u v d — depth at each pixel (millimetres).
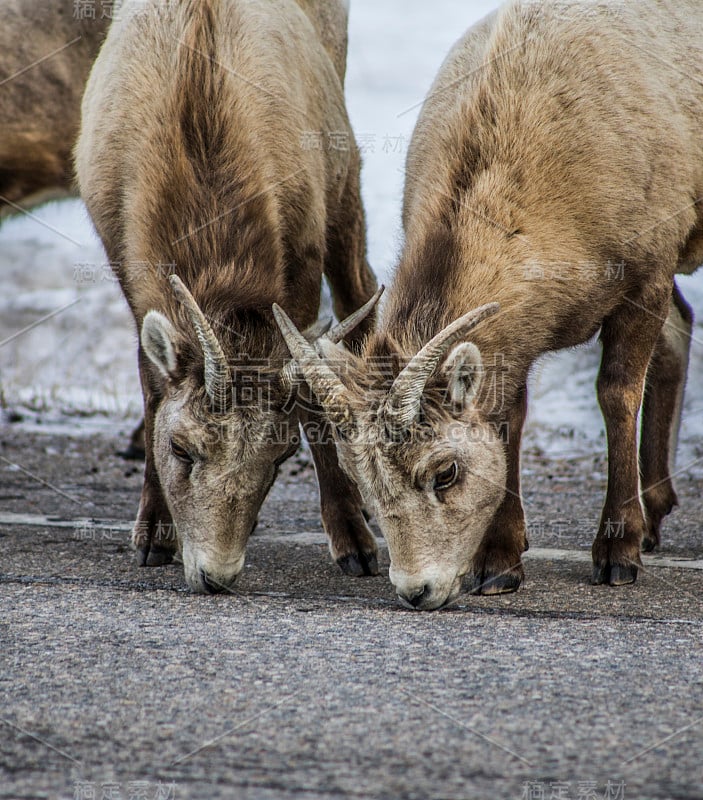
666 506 11531
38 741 5641
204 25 10461
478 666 6805
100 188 10750
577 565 10188
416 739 5629
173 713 6016
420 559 8297
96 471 15766
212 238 9508
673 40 10883
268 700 6203
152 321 8938
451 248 8945
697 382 18672
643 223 9797
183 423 8773
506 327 8977
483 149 9375
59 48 15344
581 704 6102
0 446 17547
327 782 5129
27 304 25984
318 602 8719
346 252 13477
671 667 6777
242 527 8898
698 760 5348
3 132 15531
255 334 9016
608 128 9672
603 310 9742
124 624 7852
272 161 10586
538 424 18953
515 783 5105
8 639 7418
